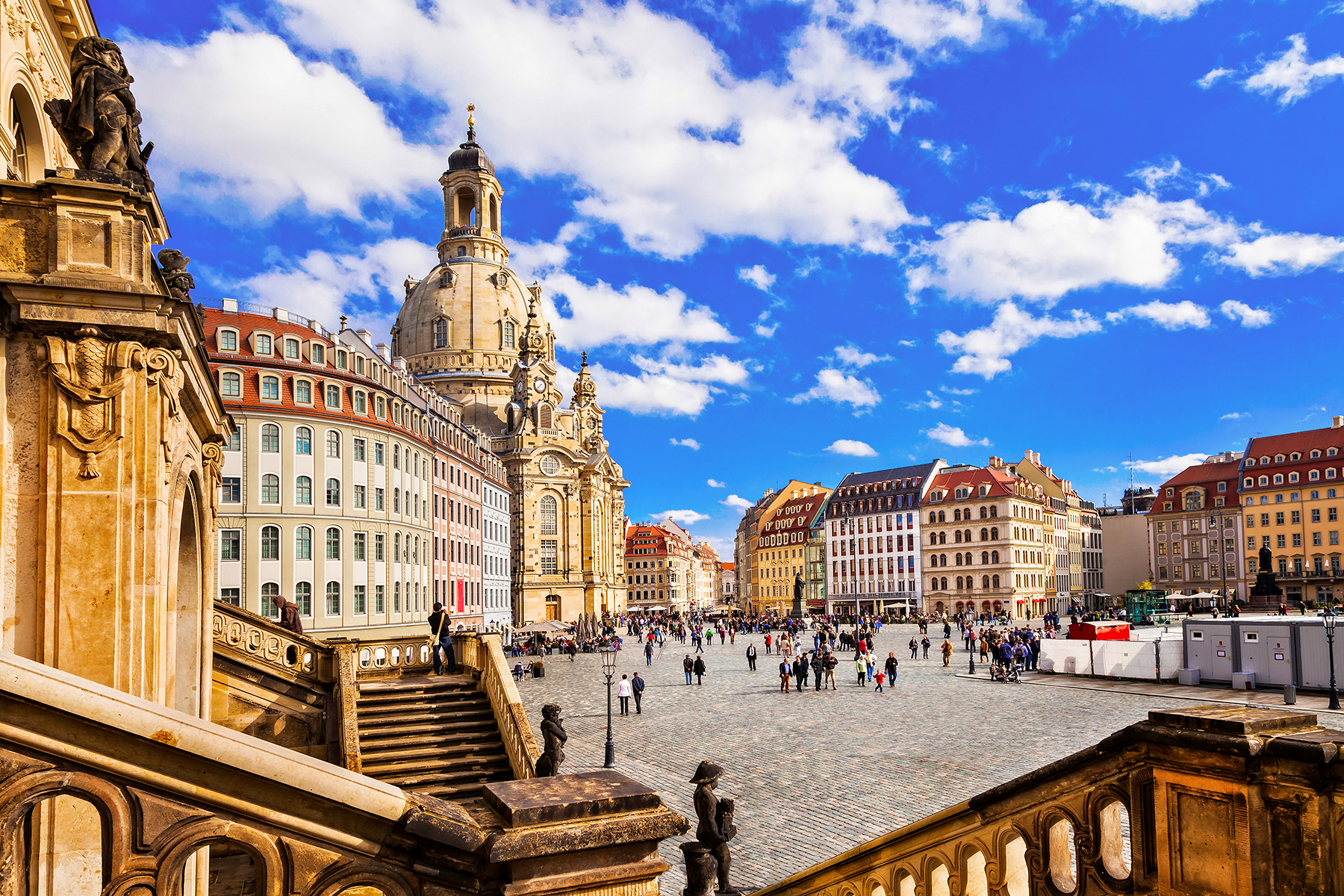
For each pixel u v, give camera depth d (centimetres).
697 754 2547
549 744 1681
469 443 8869
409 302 13912
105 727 311
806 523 15500
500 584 10144
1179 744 391
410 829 342
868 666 4116
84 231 870
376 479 5809
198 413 1290
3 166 1225
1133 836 423
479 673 2317
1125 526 15088
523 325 13988
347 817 340
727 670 5153
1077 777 454
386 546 5878
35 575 852
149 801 318
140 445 895
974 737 2642
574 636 7969
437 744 1995
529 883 344
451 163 14400
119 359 877
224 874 1446
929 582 12838
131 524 884
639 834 363
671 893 1489
